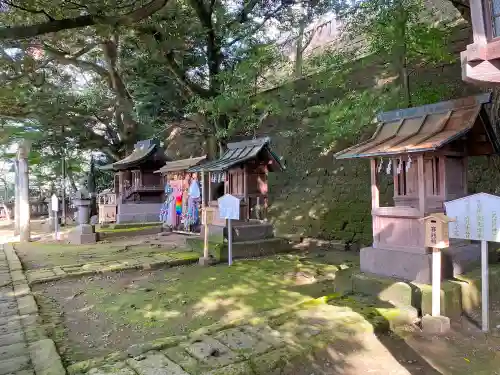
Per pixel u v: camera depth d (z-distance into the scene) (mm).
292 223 11258
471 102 4613
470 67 3172
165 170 12383
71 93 14297
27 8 5359
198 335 3668
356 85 10102
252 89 10312
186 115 10969
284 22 10688
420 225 4617
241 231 8570
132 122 16312
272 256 8477
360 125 7160
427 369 3268
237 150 9125
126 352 3336
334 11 9148
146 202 14102
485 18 3096
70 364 3320
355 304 4500
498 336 3879
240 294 5508
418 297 4312
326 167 10852
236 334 3666
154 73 10883
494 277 4961
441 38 6746
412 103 6789
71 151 18828
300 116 11836
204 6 9562
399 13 6426
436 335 3893
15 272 6809
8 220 20438
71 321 4520
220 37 10375
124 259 7996
